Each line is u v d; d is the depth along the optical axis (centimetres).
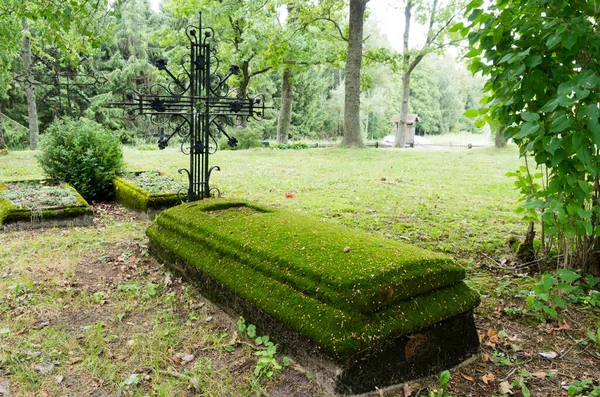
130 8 3119
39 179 702
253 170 1111
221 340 277
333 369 220
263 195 766
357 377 219
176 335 285
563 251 386
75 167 683
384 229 539
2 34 1122
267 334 265
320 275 246
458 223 564
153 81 2984
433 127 5534
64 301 330
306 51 1908
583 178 307
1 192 601
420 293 245
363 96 4866
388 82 4881
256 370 239
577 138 261
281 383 233
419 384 234
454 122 5922
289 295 254
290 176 1020
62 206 543
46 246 457
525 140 320
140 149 1978
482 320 307
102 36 614
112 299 337
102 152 711
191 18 2366
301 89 4141
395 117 3122
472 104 6425
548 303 321
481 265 411
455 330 253
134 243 474
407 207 673
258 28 1648
